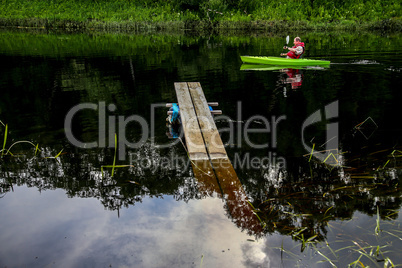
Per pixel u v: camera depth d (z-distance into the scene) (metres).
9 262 1.76
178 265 1.71
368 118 3.97
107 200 2.35
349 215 2.10
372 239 1.87
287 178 2.62
